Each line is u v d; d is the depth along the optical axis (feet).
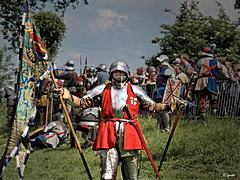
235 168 31.09
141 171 31.91
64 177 32.89
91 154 40.45
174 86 41.27
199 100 46.73
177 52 74.90
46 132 45.68
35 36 23.75
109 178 22.50
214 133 39.93
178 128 45.52
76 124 43.68
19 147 23.07
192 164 32.78
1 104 75.87
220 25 76.43
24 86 23.17
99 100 24.21
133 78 49.32
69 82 50.47
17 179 32.73
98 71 46.55
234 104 49.39
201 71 45.68
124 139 22.84
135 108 23.52
